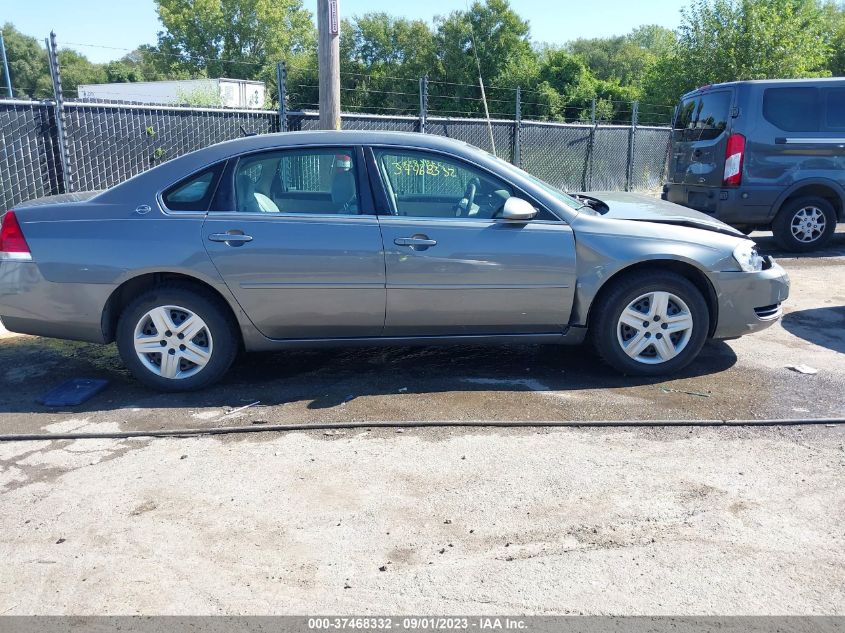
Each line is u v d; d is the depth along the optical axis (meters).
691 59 22.62
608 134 14.67
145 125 8.17
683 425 4.12
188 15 60.75
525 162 12.71
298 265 4.48
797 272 8.29
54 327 4.62
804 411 4.29
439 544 3.02
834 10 35.19
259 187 4.62
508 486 3.47
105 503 3.37
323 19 7.09
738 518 3.18
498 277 4.59
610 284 4.73
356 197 4.60
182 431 4.10
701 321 4.79
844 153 8.91
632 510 3.25
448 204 4.68
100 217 4.52
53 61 7.32
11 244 4.54
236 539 3.08
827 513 3.22
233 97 30.77
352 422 4.19
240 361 5.35
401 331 4.73
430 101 30.41
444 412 4.33
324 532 3.12
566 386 4.75
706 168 9.39
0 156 7.10
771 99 8.83
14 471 3.69
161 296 4.55
